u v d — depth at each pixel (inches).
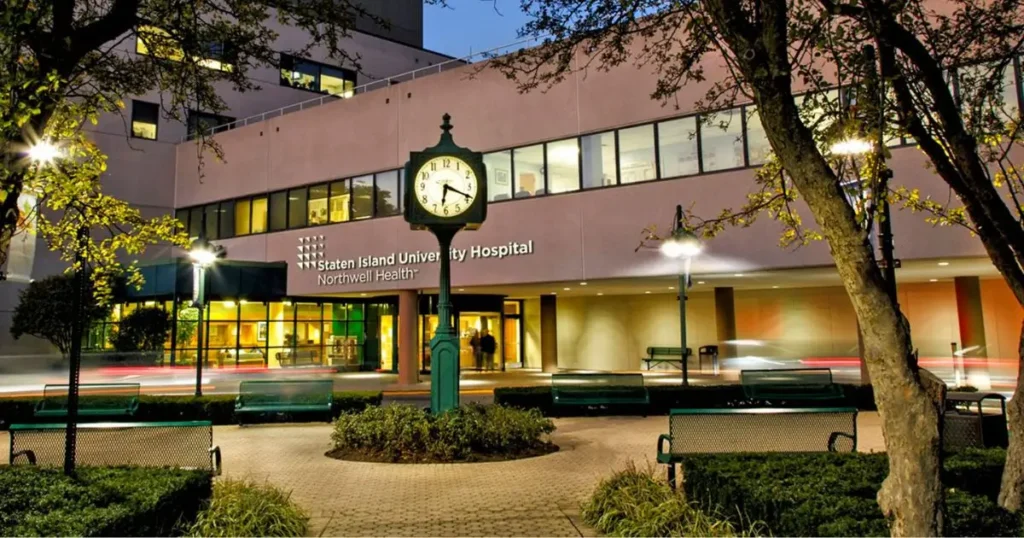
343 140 1097.4
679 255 671.8
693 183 784.3
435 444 410.3
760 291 1101.7
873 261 176.2
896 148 655.1
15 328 1105.4
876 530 184.2
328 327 1318.9
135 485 238.5
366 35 1524.4
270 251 1176.8
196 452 320.8
